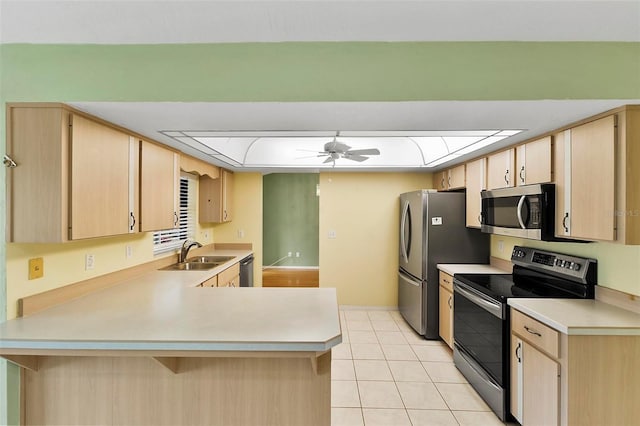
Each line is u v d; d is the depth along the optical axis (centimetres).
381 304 475
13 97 161
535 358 200
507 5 134
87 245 217
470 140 277
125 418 171
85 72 162
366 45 161
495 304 237
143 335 149
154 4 134
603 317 188
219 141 309
